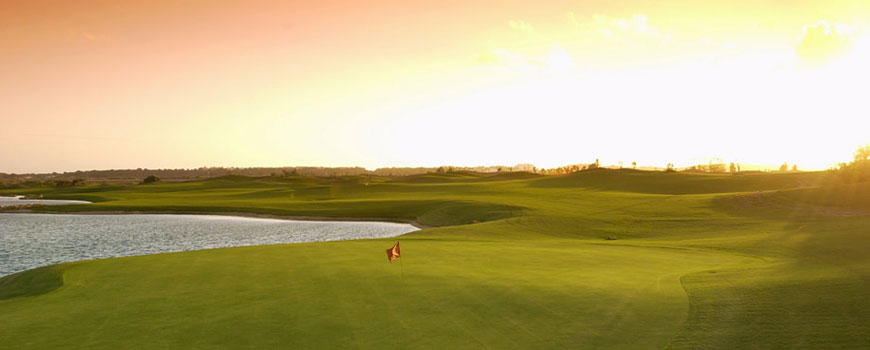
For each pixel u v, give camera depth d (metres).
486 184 157.88
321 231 68.44
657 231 52.28
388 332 13.69
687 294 16.91
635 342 12.56
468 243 34.16
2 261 44.75
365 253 27.98
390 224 77.00
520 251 29.33
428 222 75.62
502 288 18.30
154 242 57.66
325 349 12.51
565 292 17.58
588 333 13.32
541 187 138.12
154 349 12.59
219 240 59.53
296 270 22.36
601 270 22.30
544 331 13.56
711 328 13.23
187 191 169.12
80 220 84.12
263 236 63.12
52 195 165.00
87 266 23.73
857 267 20.17
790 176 132.75
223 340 13.20
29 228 71.88
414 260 25.41
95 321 14.92
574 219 60.62
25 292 20.77
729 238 39.12
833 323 12.85
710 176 143.88
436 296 17.34
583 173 163.38
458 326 14.12
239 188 182.50
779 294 15.83
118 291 18.69
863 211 63.84
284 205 101.44
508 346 12.52
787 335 12.30
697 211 68.25
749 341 12.12
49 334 13.76
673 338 12.70
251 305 16.48
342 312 15.58
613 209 73.50
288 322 14.65
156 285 19.59
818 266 21.70
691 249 31.55
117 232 67.06
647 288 18.05
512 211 72.12
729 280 18.75
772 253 29.30
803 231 41.53
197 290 18.69
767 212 65.19
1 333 13.82
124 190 183.12
